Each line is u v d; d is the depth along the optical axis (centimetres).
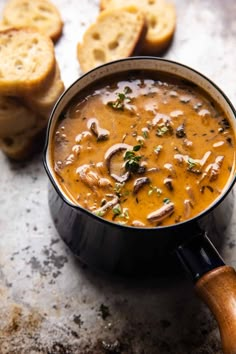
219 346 73
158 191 69
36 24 91
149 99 74
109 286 76
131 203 69
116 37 88
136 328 74
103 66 74
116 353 73
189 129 72
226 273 66
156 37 90
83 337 73
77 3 95
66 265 77
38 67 81
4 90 80
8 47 85
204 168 70
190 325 74
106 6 93
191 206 68
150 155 71
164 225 68
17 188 82
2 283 77
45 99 81
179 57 91
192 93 74
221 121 73
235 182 74
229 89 88
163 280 76
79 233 71
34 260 78
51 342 73
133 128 73
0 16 94
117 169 70
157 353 73
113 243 70
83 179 70
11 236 79
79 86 74
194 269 66
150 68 75
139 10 89
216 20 94
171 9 92
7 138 83
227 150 71
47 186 82
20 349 73
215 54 91
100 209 68
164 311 75
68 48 91
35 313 75
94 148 71
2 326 74
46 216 80
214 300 65
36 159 84
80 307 75
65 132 72
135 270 73
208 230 71
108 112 74
